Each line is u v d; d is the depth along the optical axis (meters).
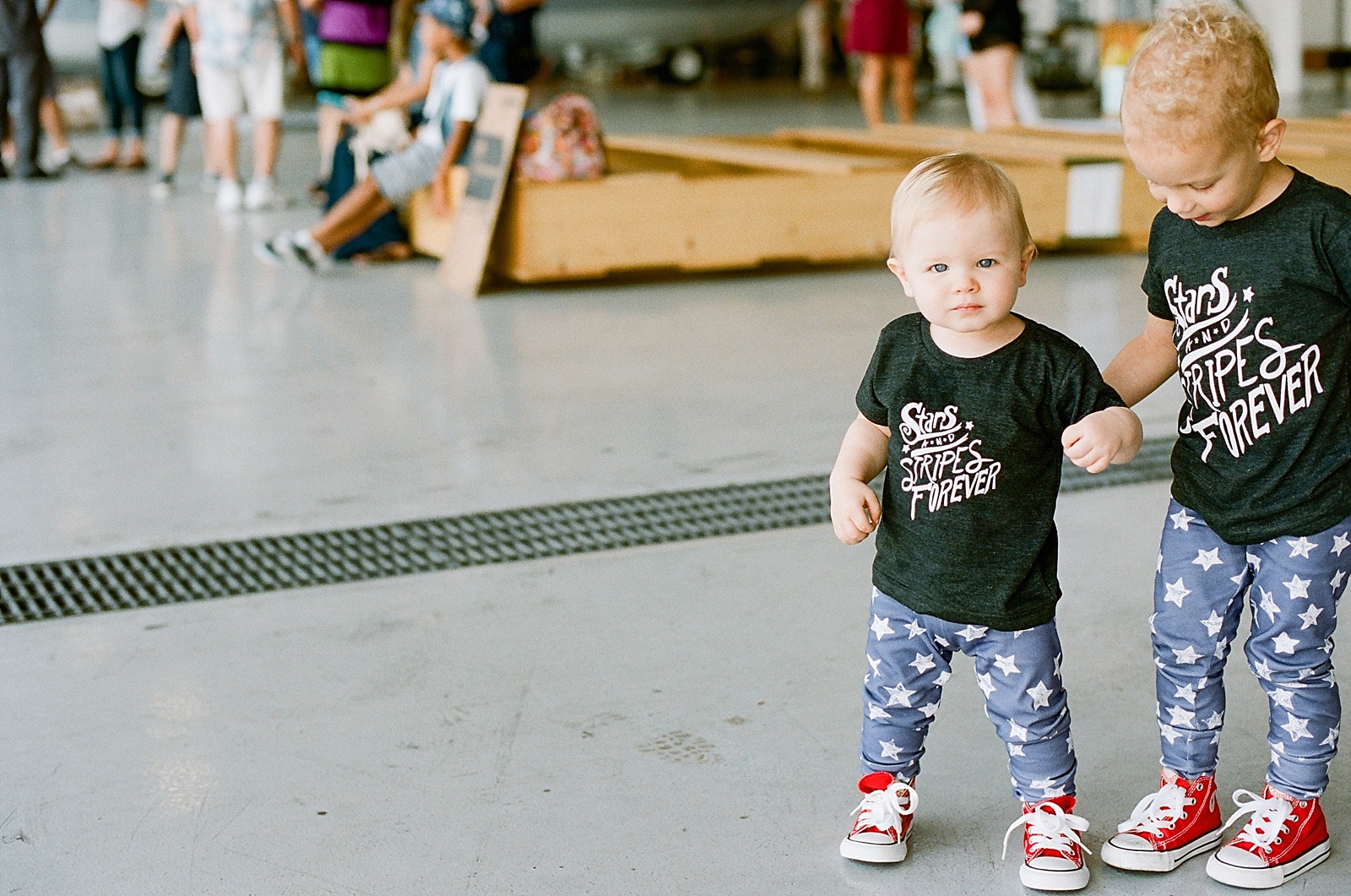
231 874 2.09
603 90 19.19
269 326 5.66
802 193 6.40
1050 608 1.95
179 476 3.86
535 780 2.33
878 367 1.98
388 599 3.06
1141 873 2.07
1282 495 1.91
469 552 3.31
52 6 10.31
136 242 7.66
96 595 3.10
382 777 2.35
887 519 2.02
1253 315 1.86
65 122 13.94
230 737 2.48
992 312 1.85
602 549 3.32
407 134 6.77
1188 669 2.06
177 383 4.81
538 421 4.32
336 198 7.21
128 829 2.21
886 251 6.59
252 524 3.50
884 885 2.04
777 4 18.67
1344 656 2.68
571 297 6.19
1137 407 4.32
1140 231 6.93
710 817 2.21
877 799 2.09
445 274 6.50
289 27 8.91
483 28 7.12
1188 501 2.01
